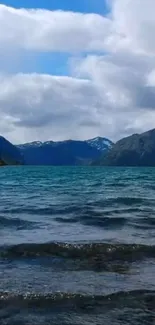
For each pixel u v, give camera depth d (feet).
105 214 69.36
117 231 52.37
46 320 22.98
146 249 41.22
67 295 26.76
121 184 178.29
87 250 40.37
